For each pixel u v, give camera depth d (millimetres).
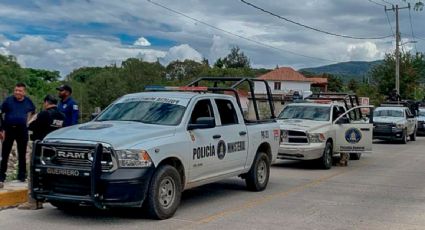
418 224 8383
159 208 8172
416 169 16234
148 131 8336
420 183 13047
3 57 72188
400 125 28438
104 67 85188
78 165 7773
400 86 56656
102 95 71062
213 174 9664
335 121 16734
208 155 9398
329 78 98188
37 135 9234
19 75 69312
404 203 10227
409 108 33938
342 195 11070
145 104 9445
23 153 10492
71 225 7859
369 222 8469
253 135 10984
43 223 7969
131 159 7797
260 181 11422
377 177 14141
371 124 16797
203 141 9273
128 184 7684
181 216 8633
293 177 13930
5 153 10180
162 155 8203
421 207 9828
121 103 9719
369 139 16688
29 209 8930
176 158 8570
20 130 10320
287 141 15703
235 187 11828
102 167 7715
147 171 7906
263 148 11734
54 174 7895
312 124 16047
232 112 10531
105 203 7676
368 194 11250
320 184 12664
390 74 57406
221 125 9984
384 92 57594
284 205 9797
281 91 69375
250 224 8156
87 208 9047
